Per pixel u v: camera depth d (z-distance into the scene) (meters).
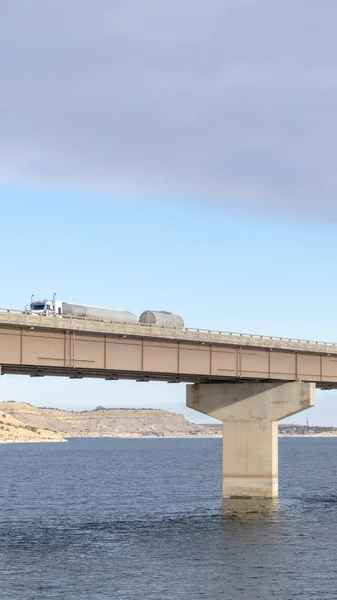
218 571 57.22
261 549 65.19
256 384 93.19
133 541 69.44
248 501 92.88
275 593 51.28
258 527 76.62
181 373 82.19
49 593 51.25
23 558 61.78
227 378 90.56
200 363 84.19
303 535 71.88
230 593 51.25
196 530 75.44
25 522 84.94
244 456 93.25
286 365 93.69
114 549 65.56
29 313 77.81
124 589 52.16
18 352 67.56
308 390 90.88
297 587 52.84
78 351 72.06
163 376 87.44
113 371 78.00
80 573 56.47
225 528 76.38
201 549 65.25
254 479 92.94
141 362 77.88
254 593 51.25
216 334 84.88
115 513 93.62
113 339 75.19
